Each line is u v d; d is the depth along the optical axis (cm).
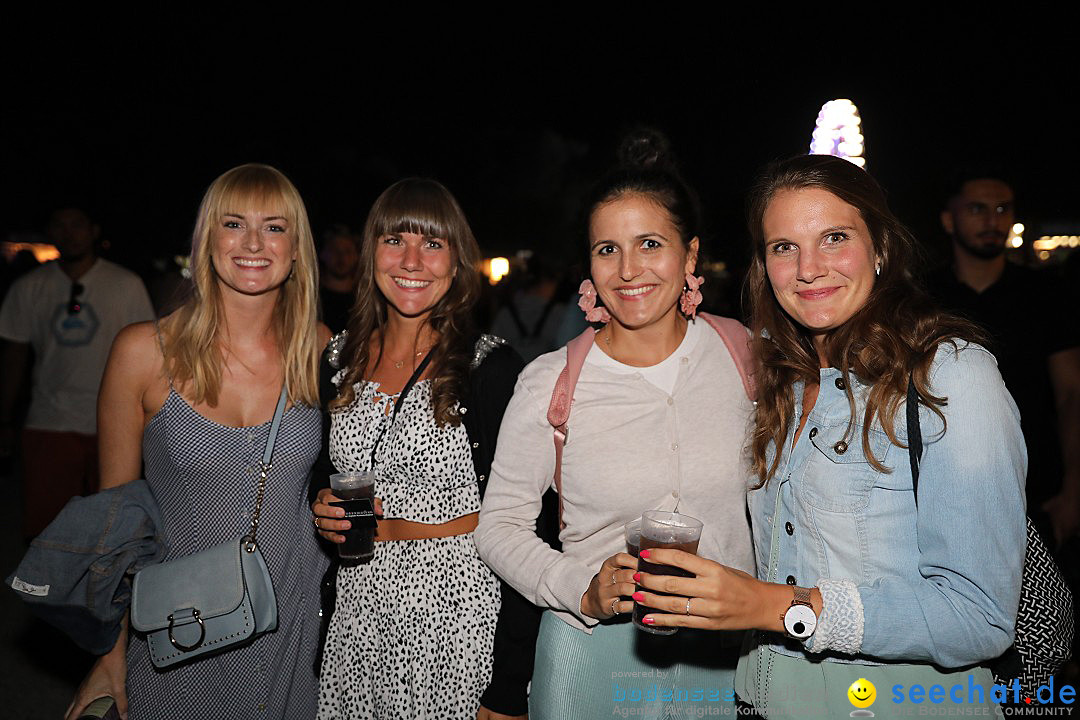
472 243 264
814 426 184
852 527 173
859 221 179
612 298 217
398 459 247
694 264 224
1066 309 356
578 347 226
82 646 254
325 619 256
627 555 184
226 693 249
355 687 243
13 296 513
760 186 194
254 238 252
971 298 357
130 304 511
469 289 263
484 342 259
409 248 256
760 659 191
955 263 365
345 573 251
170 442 251
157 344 257
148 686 247
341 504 229
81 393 504
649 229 211
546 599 207
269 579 245
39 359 506
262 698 251
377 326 274
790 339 195
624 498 212
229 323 264
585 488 215
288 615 256
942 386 161
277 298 269
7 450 541
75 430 504
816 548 178
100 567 242
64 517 245
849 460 175
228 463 253
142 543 251
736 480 213
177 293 267
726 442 213
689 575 162
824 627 160
